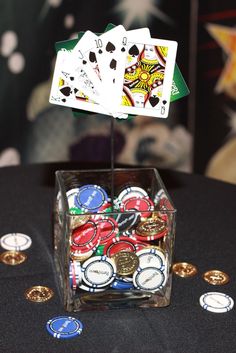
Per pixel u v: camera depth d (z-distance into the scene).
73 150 2.80
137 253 1.24
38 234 1.55
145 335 1.19
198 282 1.37
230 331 1.21
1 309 1.25
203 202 1.74
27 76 2.61
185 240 1.53
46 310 1.26
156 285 1.26
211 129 2.93
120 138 2.83
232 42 2.79
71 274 1.23
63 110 2.72
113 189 1.36
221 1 2.72
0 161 2.71
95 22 2.63
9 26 2.51
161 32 2.72
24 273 1.38
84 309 1.26
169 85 1.25
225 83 2.86
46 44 2.59
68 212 1.20
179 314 1.26
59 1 2.55
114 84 1.25
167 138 2.90
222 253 1.48
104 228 1.22
